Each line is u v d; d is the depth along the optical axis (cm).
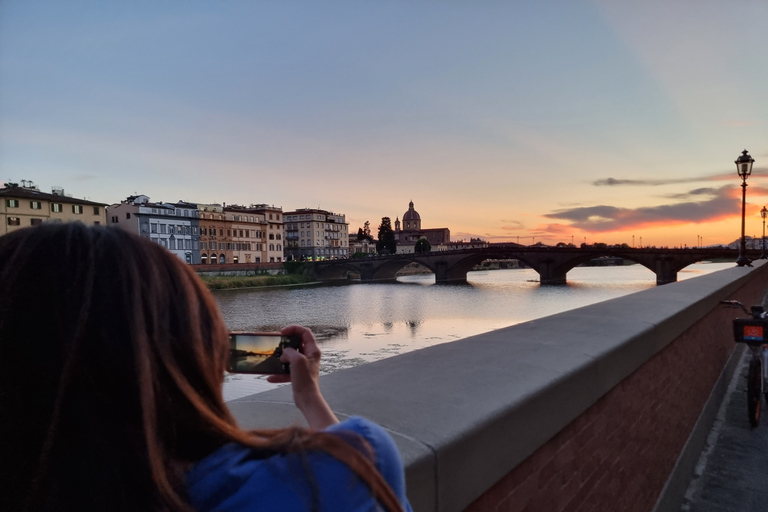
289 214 14062
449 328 3553
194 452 69
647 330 293
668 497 351
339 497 64
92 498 59
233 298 5434
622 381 265
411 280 10694
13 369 61
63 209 3753
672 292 536
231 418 75
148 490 60
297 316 3956
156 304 68
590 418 222
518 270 17750
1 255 67
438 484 119
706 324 528
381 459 73
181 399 66
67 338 61
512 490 160
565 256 8500
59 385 59
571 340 251
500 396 158
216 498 65
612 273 12975
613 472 248
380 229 16488
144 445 61
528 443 162
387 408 144
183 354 69
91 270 65
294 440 68
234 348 99
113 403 62
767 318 533
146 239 75
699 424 474
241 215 10331
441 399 153
